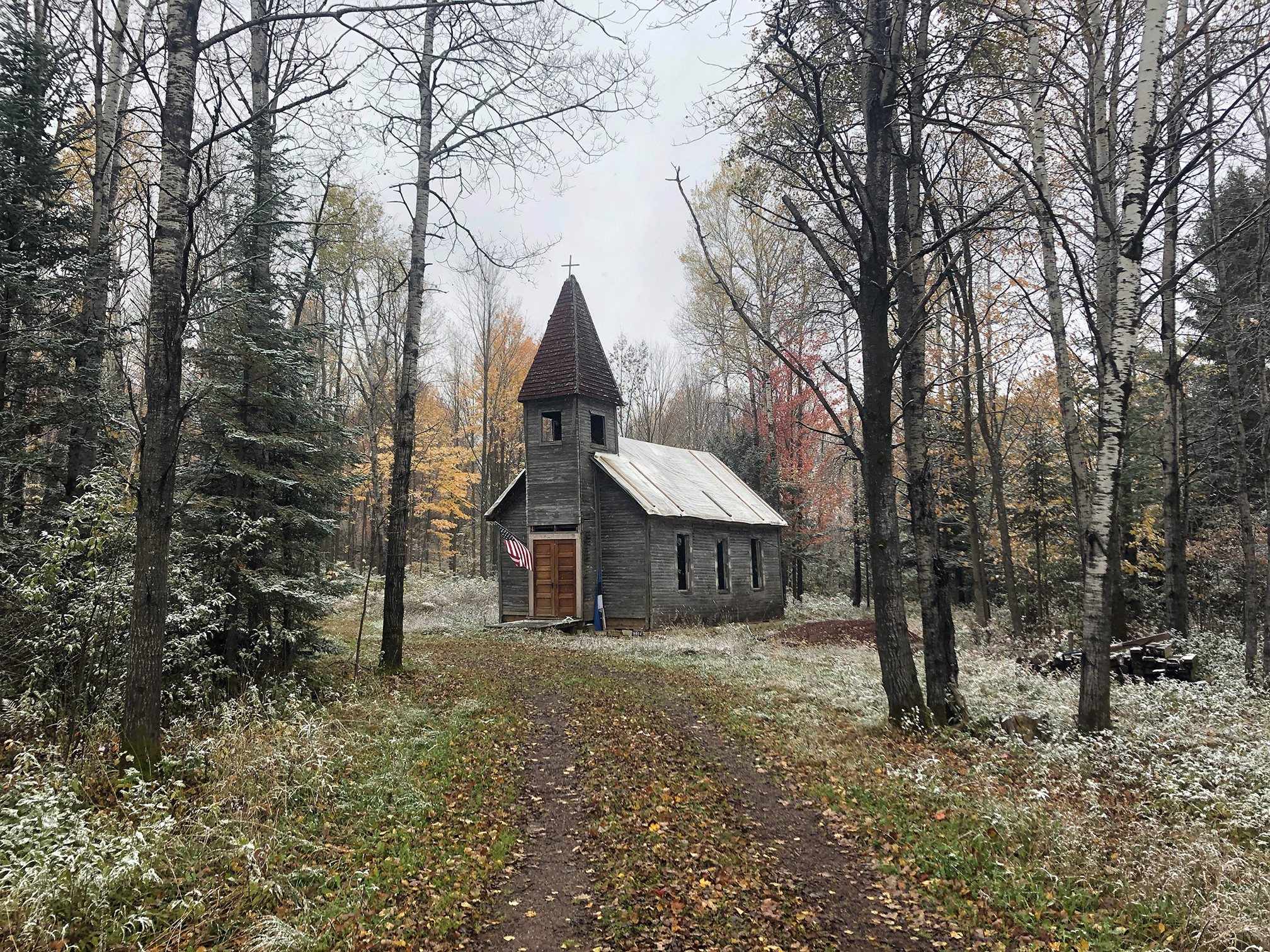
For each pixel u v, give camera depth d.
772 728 10.66
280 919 4.98
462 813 7.20
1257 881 5.38
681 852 6.40
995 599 31.92
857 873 6.13
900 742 9.54
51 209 11.10
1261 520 19.92
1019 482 25.22
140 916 4.73
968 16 11.43
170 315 7.05
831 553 45.50
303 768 7.41
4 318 10.04
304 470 11.48
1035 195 13.05
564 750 9.57
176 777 6.94
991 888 5.68
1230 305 14.92
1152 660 12.83
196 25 7.28
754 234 34.75
